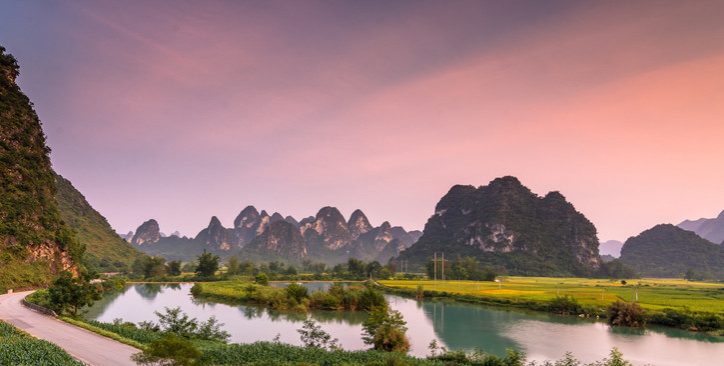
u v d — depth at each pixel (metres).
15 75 110.38
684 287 136.88
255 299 86.19
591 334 56.56
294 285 82.25
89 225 186.38
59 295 44.84
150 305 77.94
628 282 173.75
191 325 44.06
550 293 104.25
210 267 155.00
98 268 150.25
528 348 47.41
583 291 111.19
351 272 189.62
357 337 51.03
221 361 30.50
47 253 89.38
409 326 61.88
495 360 35.53
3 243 78.44
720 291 112.62
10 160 93.44
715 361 42.56
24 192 92.69
